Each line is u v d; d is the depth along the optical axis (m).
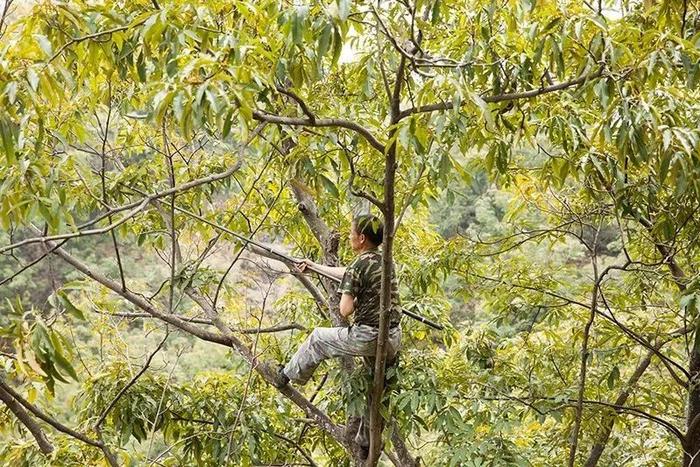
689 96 4.42
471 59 4.03
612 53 3.50
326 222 6.64
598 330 5.86
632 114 3.54
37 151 3.67
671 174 3.76
